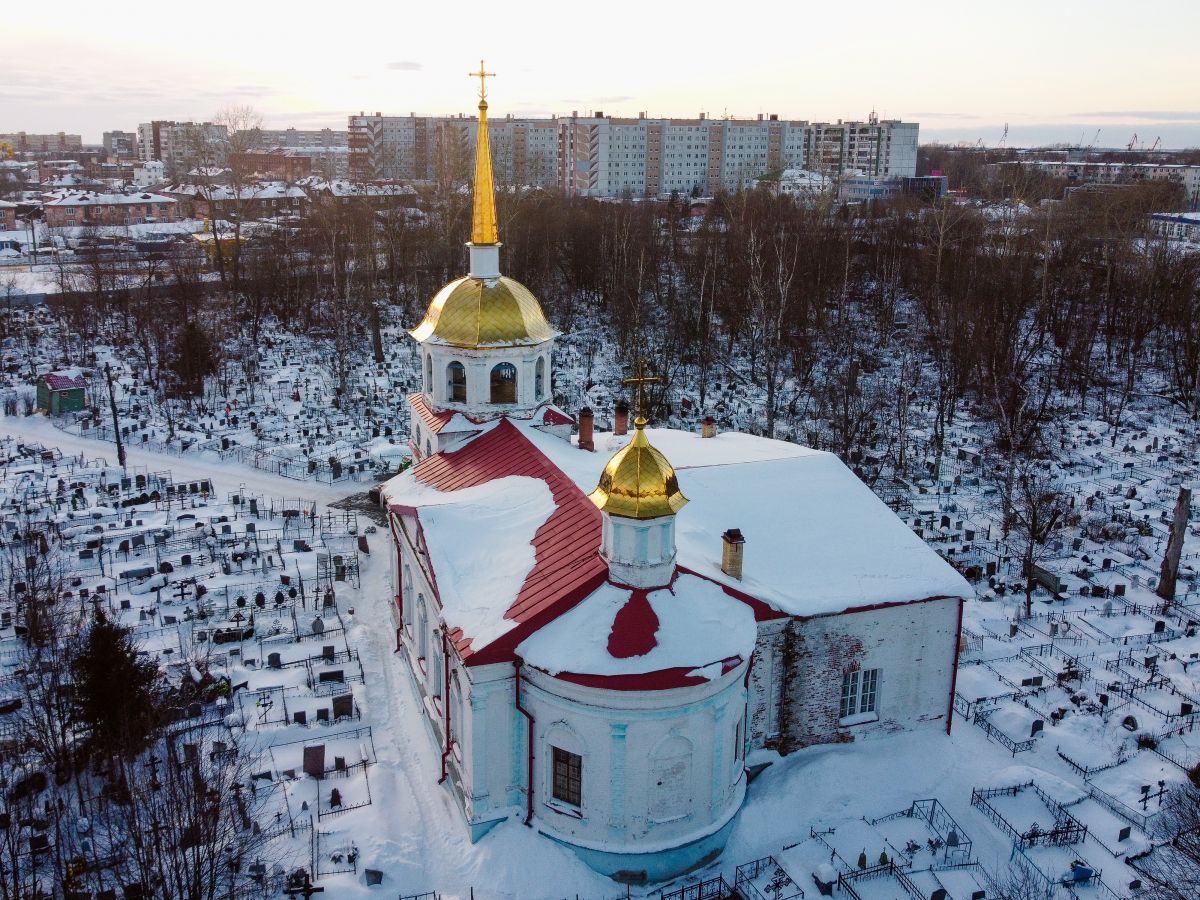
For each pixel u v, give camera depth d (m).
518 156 191.50
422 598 39.28
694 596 32.19
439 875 31.48
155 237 156.12
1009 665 44.66
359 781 35.88
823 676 36.00
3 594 49.06
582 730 30.39
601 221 126.31
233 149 195.12
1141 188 163.50
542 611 31.11
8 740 36.97
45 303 114.06
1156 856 32.62
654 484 30.28
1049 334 102.38
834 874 30.83
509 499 38.19
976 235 121.00
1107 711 40.91
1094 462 72.62
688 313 98.62
